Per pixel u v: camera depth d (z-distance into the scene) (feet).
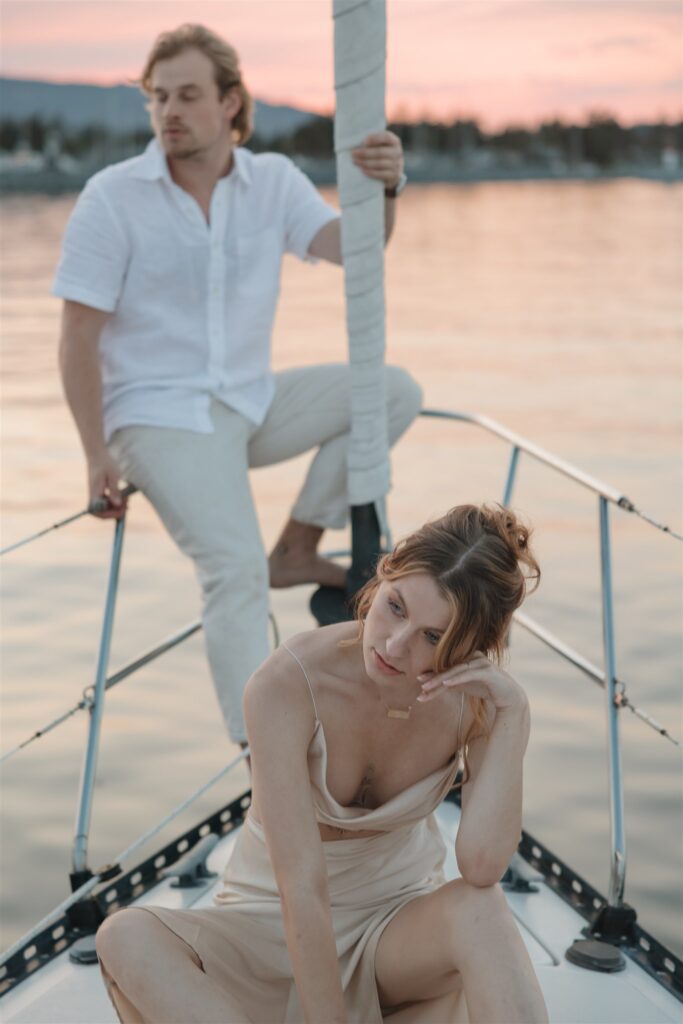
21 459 38.37
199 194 12.25
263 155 12.89
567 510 33.17
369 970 7.36
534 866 10.05
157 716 20.17
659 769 18.57
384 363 12.34
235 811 10.94
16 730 19.51
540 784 18.17
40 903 14.96
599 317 84.07
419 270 125.59
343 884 7.56
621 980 8.33
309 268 130.11
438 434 43.50
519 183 483.92
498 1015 6.61
